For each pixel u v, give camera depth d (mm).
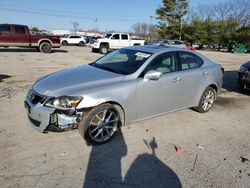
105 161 3477
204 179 3211
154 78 4172
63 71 4578
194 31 48094
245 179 3256
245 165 3588
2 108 5273
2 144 3729
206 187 3057
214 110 5988
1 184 2869
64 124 3514
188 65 5094
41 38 18531
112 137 4059
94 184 2994
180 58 4949
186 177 3232
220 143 4238
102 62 4875
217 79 5676
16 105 5523
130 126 4648
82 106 3557
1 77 8547
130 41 22750
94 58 16609
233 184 3139
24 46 17938
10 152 3525
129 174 3229
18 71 10000
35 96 3713
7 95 6297
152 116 4582
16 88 7074
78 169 3254
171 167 3434
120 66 4473
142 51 4723
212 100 5746
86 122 3658
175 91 4754
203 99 5508
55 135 4094
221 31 44750
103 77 4031
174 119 5172
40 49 18672
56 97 3494
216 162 3625
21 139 3912
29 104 3746
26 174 3076
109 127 3984
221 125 5055
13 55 16266
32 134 4098
